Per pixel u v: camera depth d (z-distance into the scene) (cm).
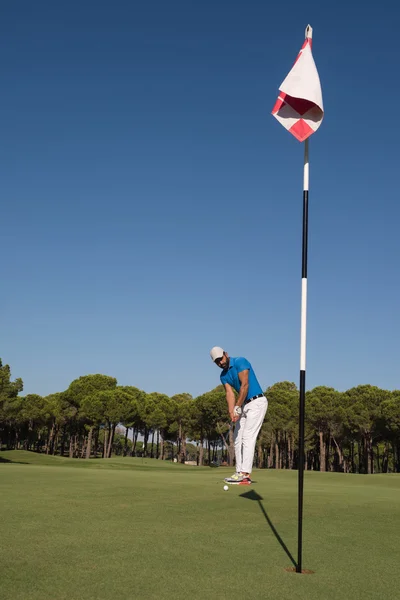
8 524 442
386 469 6234
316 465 6538
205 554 367
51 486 710
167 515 519
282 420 5247
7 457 4134
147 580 297
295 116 439
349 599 281
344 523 519
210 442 6862
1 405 4444
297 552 357
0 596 258
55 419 6650
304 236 414
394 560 377
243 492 715
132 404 6059
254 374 820
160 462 4972
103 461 4216
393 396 4800
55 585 280
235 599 271
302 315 398
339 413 4838
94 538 401
